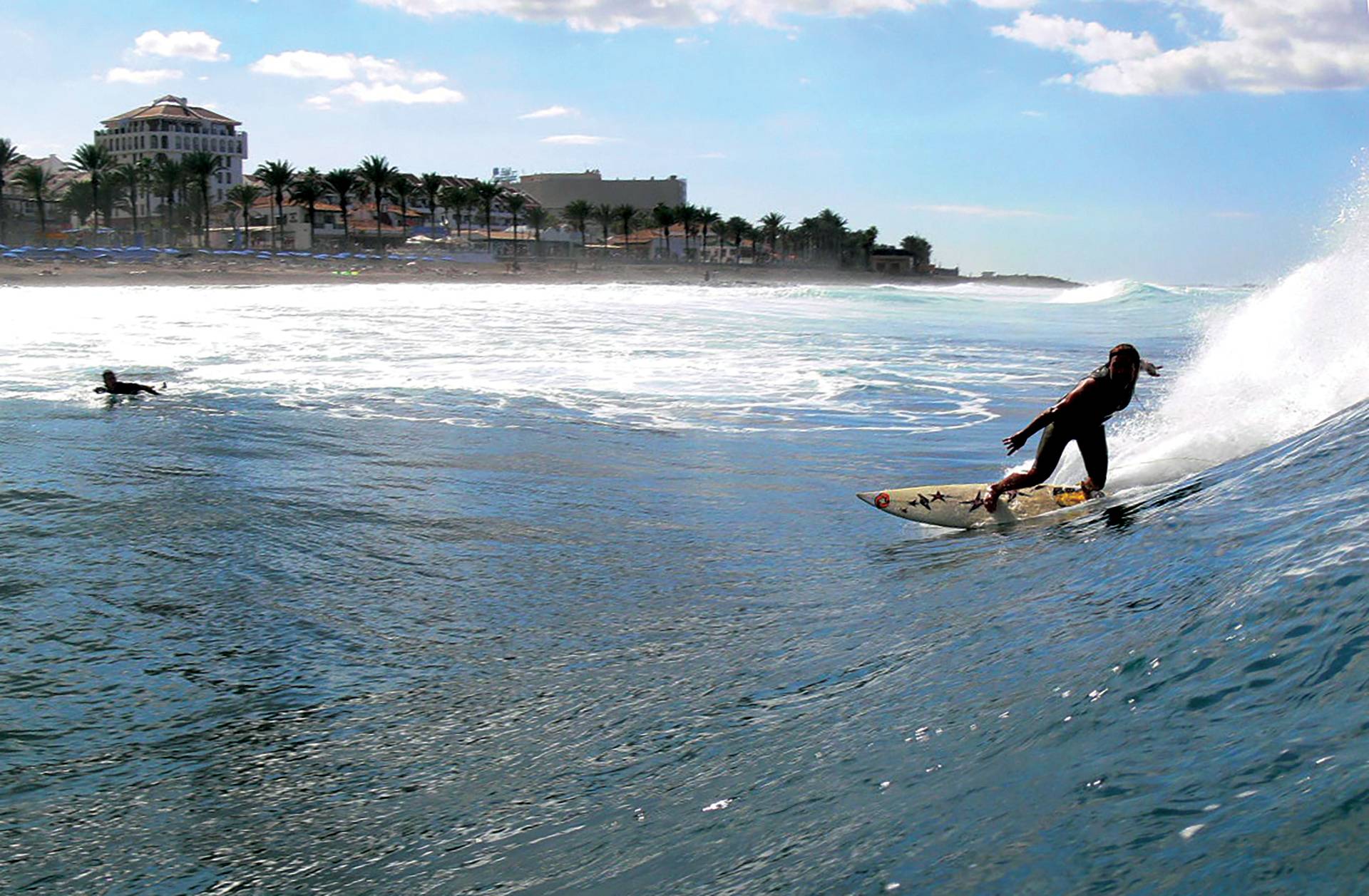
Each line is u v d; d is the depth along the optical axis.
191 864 3.33
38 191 120.00
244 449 11.83
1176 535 5.00
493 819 3.43
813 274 175.62
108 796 3.84
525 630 5.74
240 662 5.27
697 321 39.22
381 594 6.45
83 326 33.31
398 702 4.71
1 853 3.45
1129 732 2.78
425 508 8.91
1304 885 1.85
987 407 16.19
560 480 10.23
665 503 9.20
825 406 16.25
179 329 32.34
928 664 4.09
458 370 21.31
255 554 7.34
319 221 147.25
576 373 20.84
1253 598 3.45
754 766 3.43
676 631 5.55
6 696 4.82
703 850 2.82
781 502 9.21
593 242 178.75
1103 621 3.92
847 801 2.90
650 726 4.11
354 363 22.58
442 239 149.75
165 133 181.88
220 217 157.38
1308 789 2.15
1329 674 2.69
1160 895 1.95
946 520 7.64
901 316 48.41
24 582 6.57
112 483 9.72
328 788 3.84
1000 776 2.75
